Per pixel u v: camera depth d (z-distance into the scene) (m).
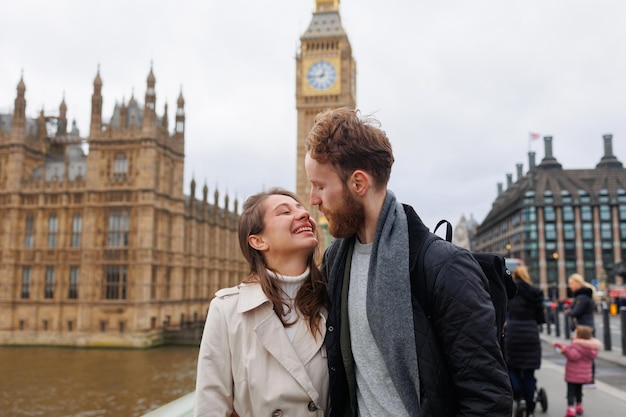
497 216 145.62
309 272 3.56
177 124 73.75
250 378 3.24
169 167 70.88
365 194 3.16
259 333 3.28
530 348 10.41
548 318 30.58
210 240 90.00
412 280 2.94
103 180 66.31
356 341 3.14
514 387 10.55
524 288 10.45
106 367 50.47
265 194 3.71
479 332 2.67
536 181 121.12
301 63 107.94
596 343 10.66
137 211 65.06
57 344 64.56
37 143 73.81
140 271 63.97
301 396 3.23
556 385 14.38
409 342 2.82
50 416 32.19
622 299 61.62
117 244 65.31
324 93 106.31
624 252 114.19
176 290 70.81
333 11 110.00
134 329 63.34
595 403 12.02
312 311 3.43
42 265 67.19
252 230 3.54
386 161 3.15
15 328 66.56
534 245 117.19
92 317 64.56
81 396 37.94
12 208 67.94
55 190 67.75
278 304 3.33
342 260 3.43
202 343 3.40
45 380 43.94
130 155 66.12
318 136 3.16
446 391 2.80
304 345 3.37
